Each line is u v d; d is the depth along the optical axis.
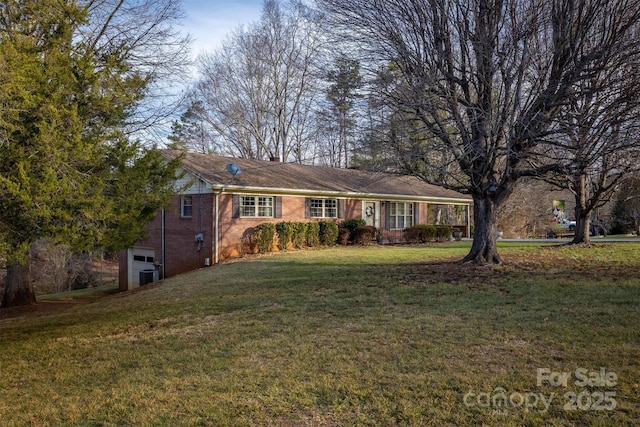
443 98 10.58
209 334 6.84
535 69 10.14
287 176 20.89
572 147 9.20
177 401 4.45
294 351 5.75
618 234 28.41
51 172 5.57
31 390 5.15
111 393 4.81
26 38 6.54
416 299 8.27
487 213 11.89
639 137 9.08
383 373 4.83
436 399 4.17
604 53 8.77
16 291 13.84
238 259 16.44
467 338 5.83
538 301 7.61
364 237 21.23
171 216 18.30
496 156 10.61
